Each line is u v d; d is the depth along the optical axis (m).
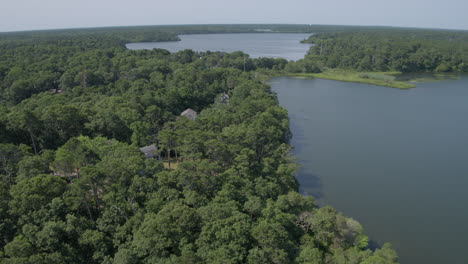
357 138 159.38
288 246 70.50
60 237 67.75
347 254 72.00
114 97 160.88
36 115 119.56
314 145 150.75
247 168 95.12
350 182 119.00
